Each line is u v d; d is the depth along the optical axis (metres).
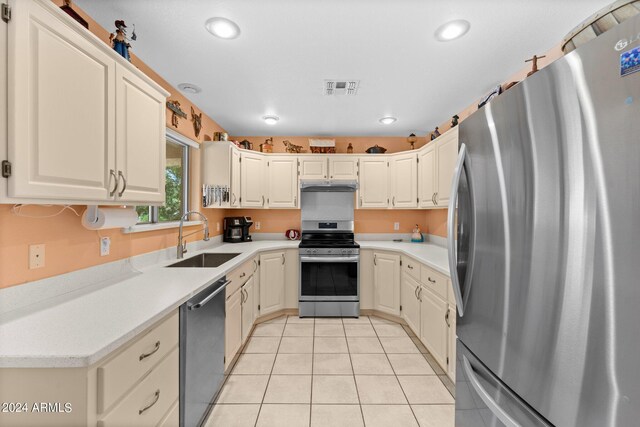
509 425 0.89
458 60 1.90
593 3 1.38
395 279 3.07
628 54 0.59
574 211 0.71
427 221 3.78
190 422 1.40
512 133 0.91
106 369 0.86
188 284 1.52
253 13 1.46
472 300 1.15
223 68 2.01
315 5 1.40
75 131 1.03
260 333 2.82
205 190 2.90
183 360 1.35
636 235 0.59
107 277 1.61
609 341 0.64
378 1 1.37
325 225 3.85
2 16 0.81
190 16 1.48
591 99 0.67
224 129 3.55
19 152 0.85
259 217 3.87
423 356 2.37
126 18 1.50
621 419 0.62
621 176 0.61
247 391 1.90
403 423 1.62
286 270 3.31
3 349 0.82
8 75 0.83
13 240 1.12
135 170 1.37
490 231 1.03
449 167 2.52
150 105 1.50
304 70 2.04
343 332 2.84
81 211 1.41
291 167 3.58
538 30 1.59
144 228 1.91
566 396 0.73
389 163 3.56
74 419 0.81
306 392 1.89
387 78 2.16
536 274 0.82
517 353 0.90
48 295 1.26
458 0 1.37
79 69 1.05
